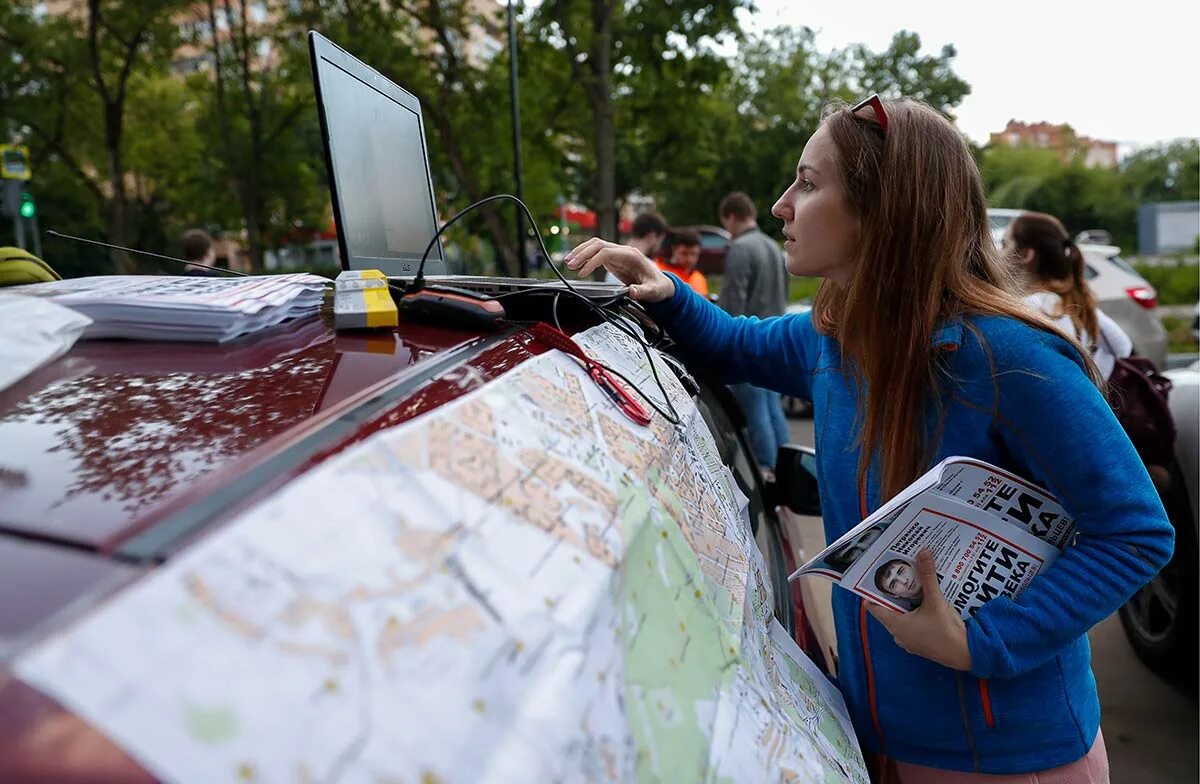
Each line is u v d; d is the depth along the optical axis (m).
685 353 1.65
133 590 0.38
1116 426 1.00
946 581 1.05
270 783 0.36
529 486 0.61
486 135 11.57
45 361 0.79
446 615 0.47
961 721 1.11
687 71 10.36
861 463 1.15
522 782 0.44
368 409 0.64
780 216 1.28
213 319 0.90
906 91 25.98
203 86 16.70
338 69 1.45
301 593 0.42
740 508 1.25
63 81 15.54
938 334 1.06
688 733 0.62
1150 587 3.07
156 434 0.61
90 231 22.11
